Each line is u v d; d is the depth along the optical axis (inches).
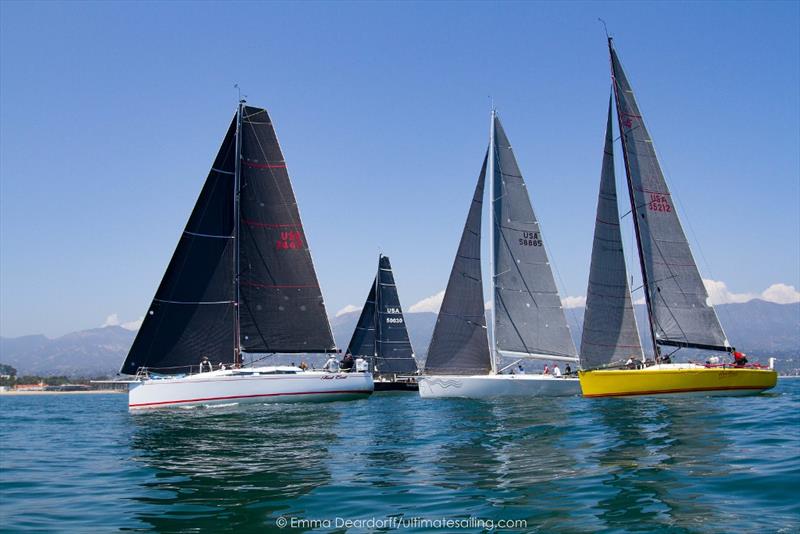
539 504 433.7
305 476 546.9
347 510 430.6
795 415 847.7
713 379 1209.4
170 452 709.9
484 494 465.7
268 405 1223.5
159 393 1200.2
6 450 779.4
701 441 663.1
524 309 1482.5
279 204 1382.9
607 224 1338.6
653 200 1363.2
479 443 711.7
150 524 410.0
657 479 493.4
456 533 375.9
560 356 1478.8
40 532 398.0
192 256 1310.3
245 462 626.8
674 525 380.8
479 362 1473.9
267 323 1358.3
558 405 1127.0
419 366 2347.4
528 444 690.2
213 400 1207.6
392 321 2349.9
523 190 1501.0
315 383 1273.4
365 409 1166.3
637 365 1286.9
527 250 1493.6
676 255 1352.1
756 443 635.5
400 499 457.1
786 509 403.5
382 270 2361.0
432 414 1056.2
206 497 478.9
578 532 373.7
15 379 6466.5
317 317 1391.5
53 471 620.4
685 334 1338.6
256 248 1360.7
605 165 1349.7
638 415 917.8
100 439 864.9
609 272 1328.7
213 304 1320.1
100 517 432.5
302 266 1389.0
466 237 1499.8
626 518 397.4
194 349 1302.9
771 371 1251.8
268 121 1386.6
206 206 1325.0
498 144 1504.7
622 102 1375.5
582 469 543.2
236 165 1353.3
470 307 1483.8
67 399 3250.5
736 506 414.3
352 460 622.8
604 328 1316.4
